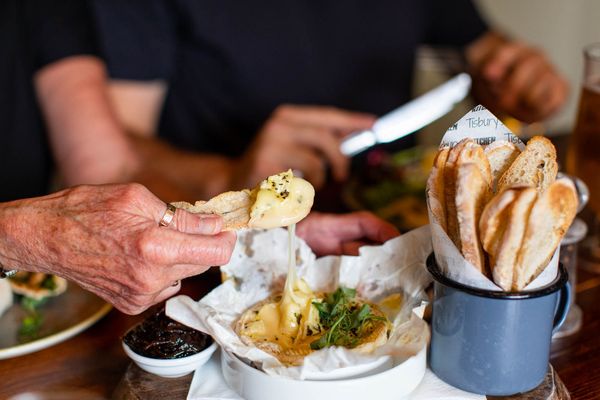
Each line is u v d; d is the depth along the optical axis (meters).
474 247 0.43
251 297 0.53
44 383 0.52
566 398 0.48
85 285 0.50
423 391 0.47
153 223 0.45
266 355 0.45
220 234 0.46
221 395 0.47
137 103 1.12
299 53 1.13
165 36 1.11
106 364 0.55
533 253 0.42
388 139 0.95
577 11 1.63
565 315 0.48
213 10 1.09
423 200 0.85
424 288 0.51
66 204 0.48
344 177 0.96
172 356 0.48
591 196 0.66
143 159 1.03
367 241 0.60
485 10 1.70
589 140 0.65
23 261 0.50
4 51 0.99
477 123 0.46
